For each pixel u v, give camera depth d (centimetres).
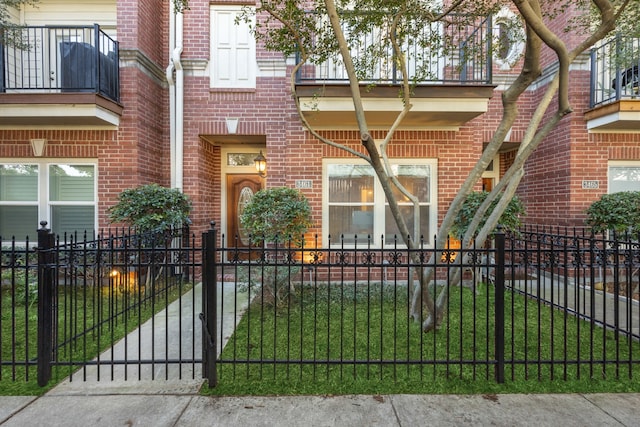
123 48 648
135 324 451
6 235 672
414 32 453
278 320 452
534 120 390
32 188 672
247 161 841
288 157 681
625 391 289
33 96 585
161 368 336
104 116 612
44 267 300
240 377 313
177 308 518
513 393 287
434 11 486
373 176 694
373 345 375
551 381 305
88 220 673
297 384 301
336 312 480
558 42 321
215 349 299
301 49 439
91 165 669
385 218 695
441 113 611
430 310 407
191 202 673
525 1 308
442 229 390
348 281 667
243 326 437
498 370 303
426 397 282
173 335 420
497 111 718
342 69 657
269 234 555
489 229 377
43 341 299
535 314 481
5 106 586
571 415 257
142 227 558
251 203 574
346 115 624
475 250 312
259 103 720
